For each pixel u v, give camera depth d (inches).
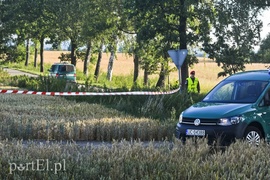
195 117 957.2
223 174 569.3
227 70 3189.0
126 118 1267.2
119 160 613.9
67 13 4606.3
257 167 613.0
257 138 951.6
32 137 1086.4
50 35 5398.6
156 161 609.0
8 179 552.4
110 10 3964.1
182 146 724.0
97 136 1107.3
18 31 5836.6
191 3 2925.7
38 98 1913.1
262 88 1005.8
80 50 5467.5
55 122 1130.0
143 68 3941.9
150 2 3056.1
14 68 7027.6
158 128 1139.3
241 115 936.9
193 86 1921.8
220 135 920.3
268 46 3129.9
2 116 1264.8
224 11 3026.6
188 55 3164.4
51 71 3932.1
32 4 5029.5
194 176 557.9
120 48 4461.1
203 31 3065.9
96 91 2053.4
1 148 696.4
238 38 3073.3
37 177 553.9
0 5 5506.9
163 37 3223.4
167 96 1667.1
